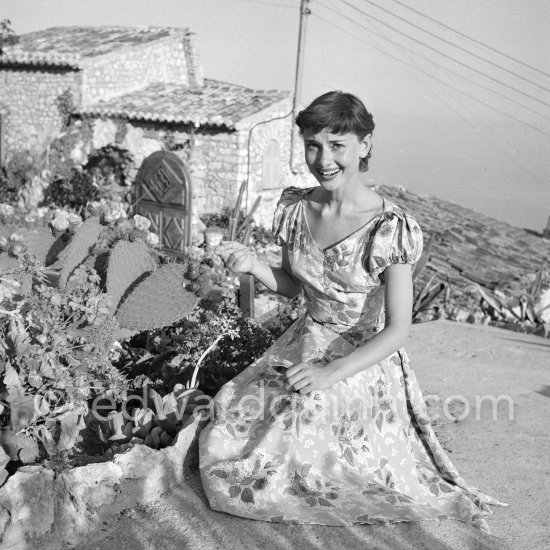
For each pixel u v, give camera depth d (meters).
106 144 19.03
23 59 20.03
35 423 2.83
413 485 2.98
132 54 20.80
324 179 2.76
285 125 19.72
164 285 3.61
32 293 3.27
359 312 2.95
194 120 18.12
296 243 2.99
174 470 2.89
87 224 3.95
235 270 3.17
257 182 18.89
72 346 3.17
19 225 4.37
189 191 15.41
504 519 2.91
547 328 8.93
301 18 19.17
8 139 21.22
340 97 2.67
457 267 19.42
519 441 3.85
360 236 2.82
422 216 23.91
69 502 2.52
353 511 2.72
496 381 5.07
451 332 6.63
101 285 3.86
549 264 21.28
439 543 2.63
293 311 4.86
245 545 2.53
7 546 2.39
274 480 2.75
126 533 2.58
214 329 4.03
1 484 2.51
